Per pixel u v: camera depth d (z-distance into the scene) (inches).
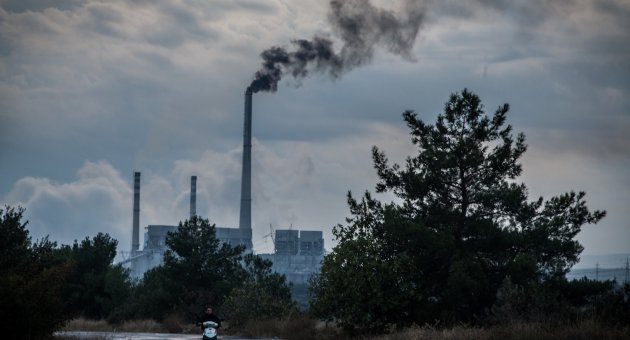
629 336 1752.0
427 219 2667.3
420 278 2630.4
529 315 2079.2
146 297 4124.0
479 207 2687.0
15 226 2348.7
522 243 2518.5
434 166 2647.6
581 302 2439.7
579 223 2605.8
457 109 2721.5
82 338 2405.3
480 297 2484.0
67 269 2206.0
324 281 2704.2
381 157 2770.7
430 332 2149.4
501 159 2669.8
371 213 2733.8
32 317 2027.6
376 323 2586.1
